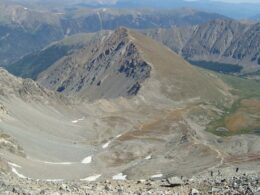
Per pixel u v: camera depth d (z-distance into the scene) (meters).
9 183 43.31
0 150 126.25
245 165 135.00
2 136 136.88
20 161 124.94
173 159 165.75
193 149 170.50
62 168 141.12
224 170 118.31
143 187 48.56
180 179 51.41
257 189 38.69
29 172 117.50
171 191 42.28
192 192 40.41
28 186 43.75
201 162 155.00
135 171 153.50
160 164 160.00
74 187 44.25
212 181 49.12
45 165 136.25
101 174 148.50
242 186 41.62
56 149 171.62
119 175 149.88
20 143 156.25
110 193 41.00
